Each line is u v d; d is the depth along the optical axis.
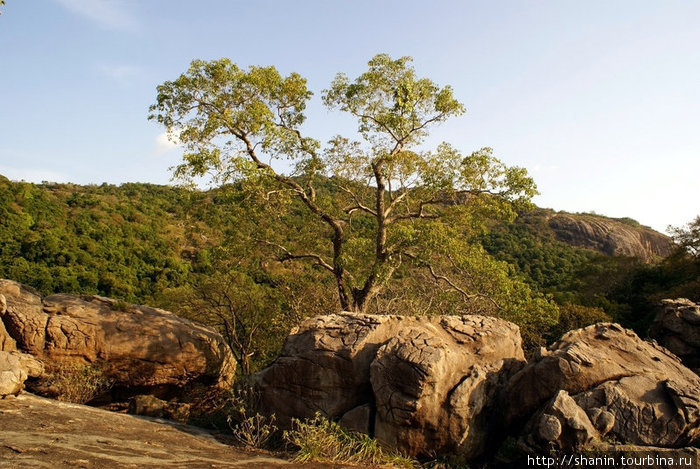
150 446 6.61
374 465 6.94
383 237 13.98
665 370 7.88
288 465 6.48
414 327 8.77
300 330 9.66
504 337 9.00
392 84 14.23
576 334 8.75
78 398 10.50
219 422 9.61
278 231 15.20
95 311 12.36
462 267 13.41
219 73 12.77
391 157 13.60
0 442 5.49
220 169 12.27
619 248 69.31
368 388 8.43
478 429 7.88
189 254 47.91
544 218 77.19
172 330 13.04
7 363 7.98
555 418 6.78
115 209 55.97
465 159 13.54
